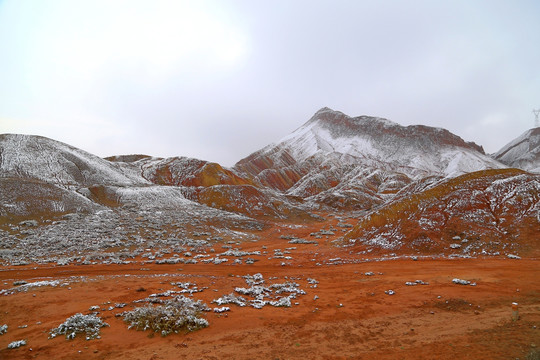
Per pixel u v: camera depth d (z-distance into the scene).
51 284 25.92
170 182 118.56
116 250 43.69
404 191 105.12
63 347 15.82
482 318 18.92
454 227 43.00
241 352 15.54
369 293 25.34
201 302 22.38
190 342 16.56
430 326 18.27
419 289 25.53
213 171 127.31
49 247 42.16
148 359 14.75
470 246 38.97
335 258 41.72
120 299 22.84
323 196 135.00
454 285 25.98
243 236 60.47
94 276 30.12
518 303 21.14
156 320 18.31
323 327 18.72
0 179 60.75
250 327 18.62
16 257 38.09
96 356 15.01
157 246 47.34
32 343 16.23
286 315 20.64
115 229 52.47
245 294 25.02
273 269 35.62
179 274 32.06
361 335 17.50
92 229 50.78
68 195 63.47
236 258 42.09
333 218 98.31
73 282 26.86
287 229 72.50
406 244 42.81
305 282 29.44
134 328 17.92
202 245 50.47
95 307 20.77
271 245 54.03
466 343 15.65
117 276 29.95
